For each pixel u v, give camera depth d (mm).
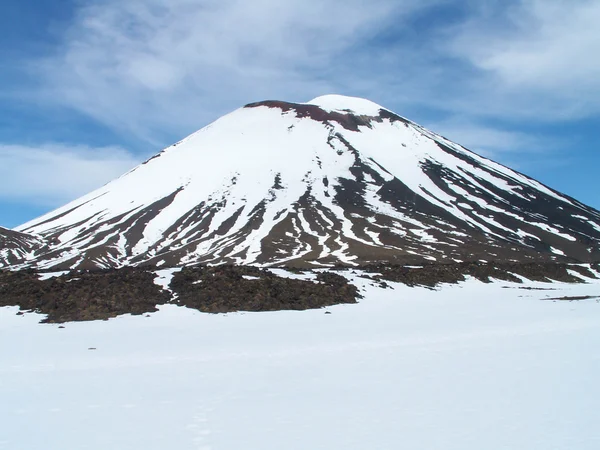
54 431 12406
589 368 18016
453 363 19719
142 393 16141
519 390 15086
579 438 10836
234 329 32062
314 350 24078
